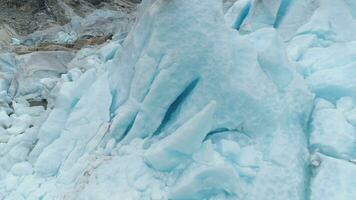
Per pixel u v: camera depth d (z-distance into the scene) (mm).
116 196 6461
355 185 5949
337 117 6848
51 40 23859
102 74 9789
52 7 27453
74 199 7043
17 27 25234
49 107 12289
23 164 9148
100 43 22141
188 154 6352
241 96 6715
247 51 7125
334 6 9195
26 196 8289
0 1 27234
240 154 6414
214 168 5891
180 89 7102
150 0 8328
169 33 7078
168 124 7277
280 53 7031
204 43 6891
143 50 7832
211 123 6266
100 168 7246
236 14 10758
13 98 15688
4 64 17516
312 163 6496
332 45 8516
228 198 6016
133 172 6719
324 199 5980
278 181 6129
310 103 7137
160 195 6289
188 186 5977
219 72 6801
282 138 6527
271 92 6844
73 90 9578
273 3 9594
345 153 6430
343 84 7223
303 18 9688
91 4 28609
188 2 7027
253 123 6695
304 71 8109
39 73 16516
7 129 12164
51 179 8516
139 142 7344
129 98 7914
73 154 8500
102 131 8258
